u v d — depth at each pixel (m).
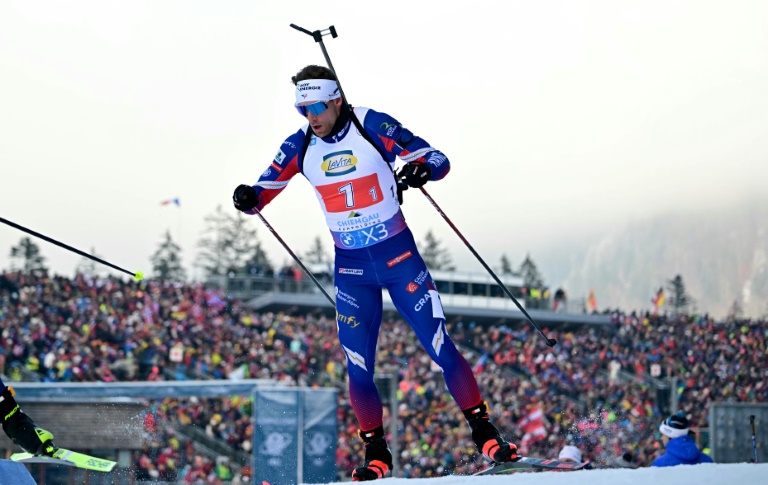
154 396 19.22
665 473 3.14
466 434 26.62
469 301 44.06
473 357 36.47
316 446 17.16
